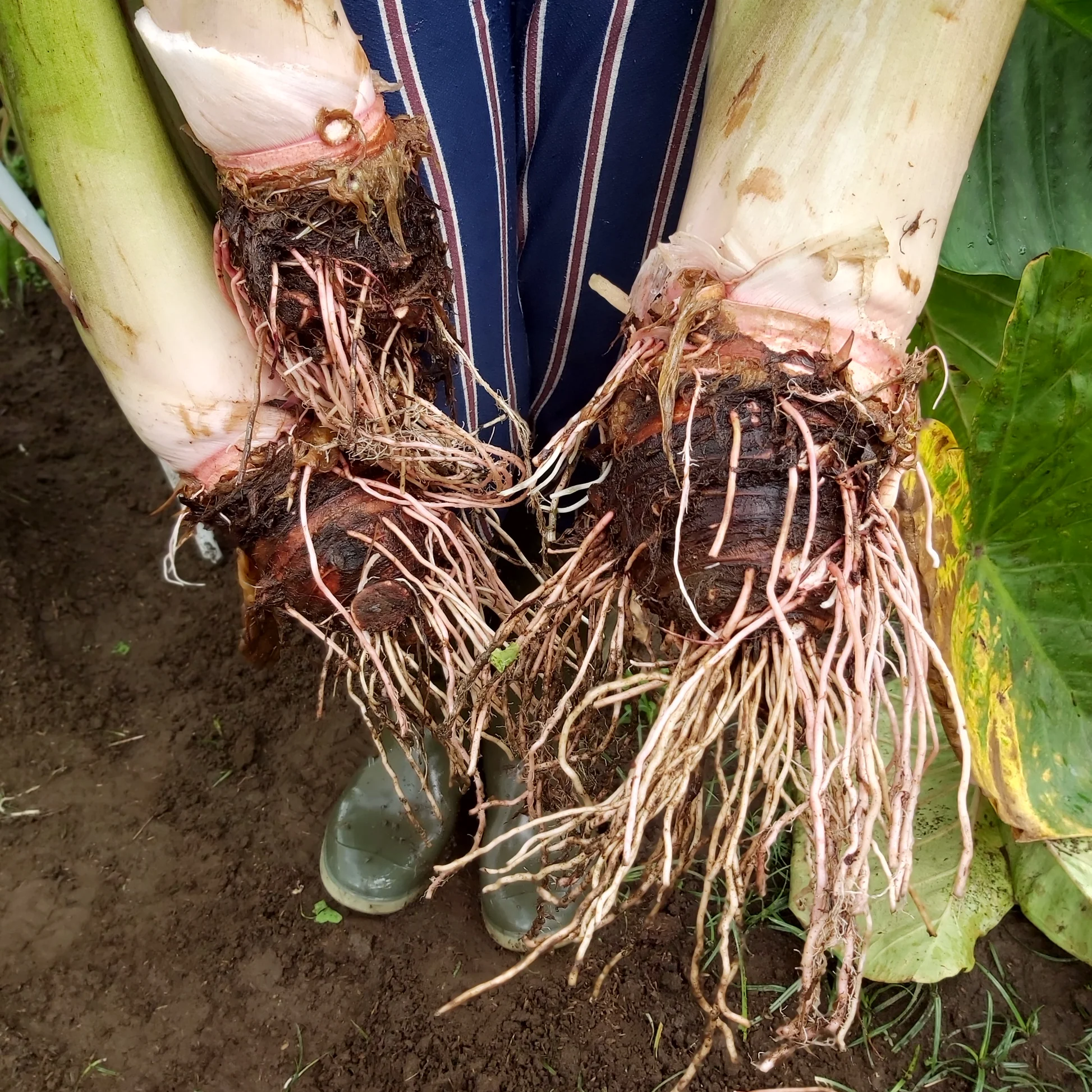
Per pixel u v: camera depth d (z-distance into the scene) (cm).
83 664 118
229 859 100
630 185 77
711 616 54
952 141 53
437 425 65
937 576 68
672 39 69
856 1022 88
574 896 61
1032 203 81
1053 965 94
